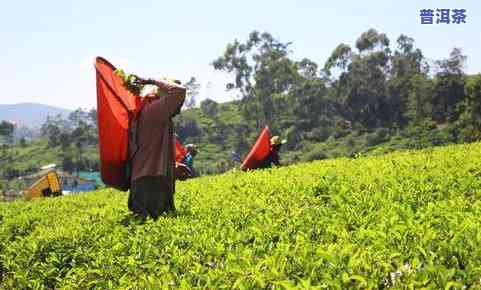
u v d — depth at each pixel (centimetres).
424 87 11831
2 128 19425
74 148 17512
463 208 698
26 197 2930
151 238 776
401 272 476
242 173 1864
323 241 634
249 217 834
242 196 1087
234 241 680
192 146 2198
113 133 1067
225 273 542
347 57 13338
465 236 534
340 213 754
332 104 13625
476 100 9862
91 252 805
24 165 17525
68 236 900
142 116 1055
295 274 509
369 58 12988
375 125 12850
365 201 824
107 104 1056
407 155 1667
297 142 13350
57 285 790
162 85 1049
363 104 12962
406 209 717
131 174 1076
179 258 643
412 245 537
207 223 829
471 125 9919
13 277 854
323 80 14038
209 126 16925
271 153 2248
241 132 15075
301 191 1041
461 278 460
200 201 1131
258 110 14188
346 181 1065
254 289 496
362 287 461
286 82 14012
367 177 1093
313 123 13662
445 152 1575
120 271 688
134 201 1055
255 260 572
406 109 12512
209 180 1742
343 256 512
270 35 14162
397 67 13662
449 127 10469
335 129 12988
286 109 14088
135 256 708
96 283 688
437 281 447
